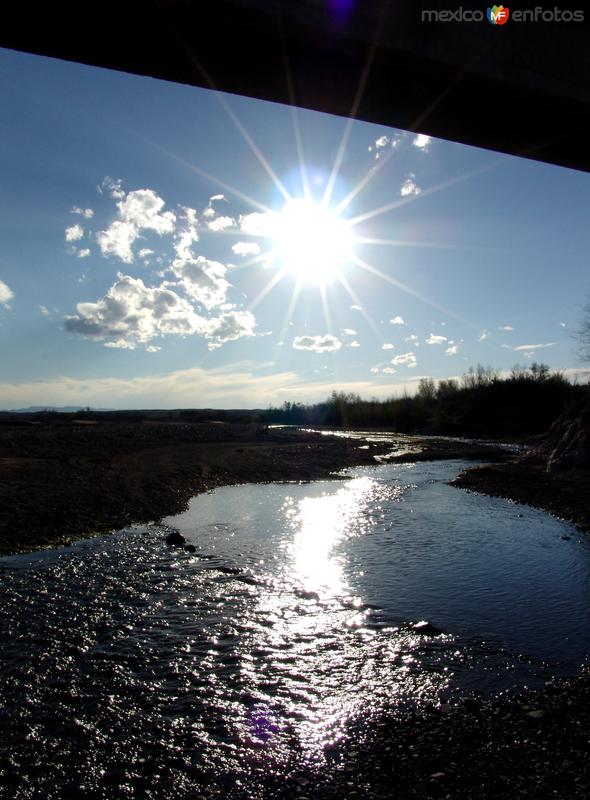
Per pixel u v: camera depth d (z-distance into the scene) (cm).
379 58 349
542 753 382
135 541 1012
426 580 800
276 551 960
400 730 420
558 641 589
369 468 2377
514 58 380
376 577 813
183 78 347
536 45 388
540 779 353
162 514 1272
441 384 6228
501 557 922
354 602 708
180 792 354
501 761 375
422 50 352
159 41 314
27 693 473
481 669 523
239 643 580
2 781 363
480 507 1394
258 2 301
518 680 501
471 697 470
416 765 375
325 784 359
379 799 343
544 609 684
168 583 773
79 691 478
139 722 433
